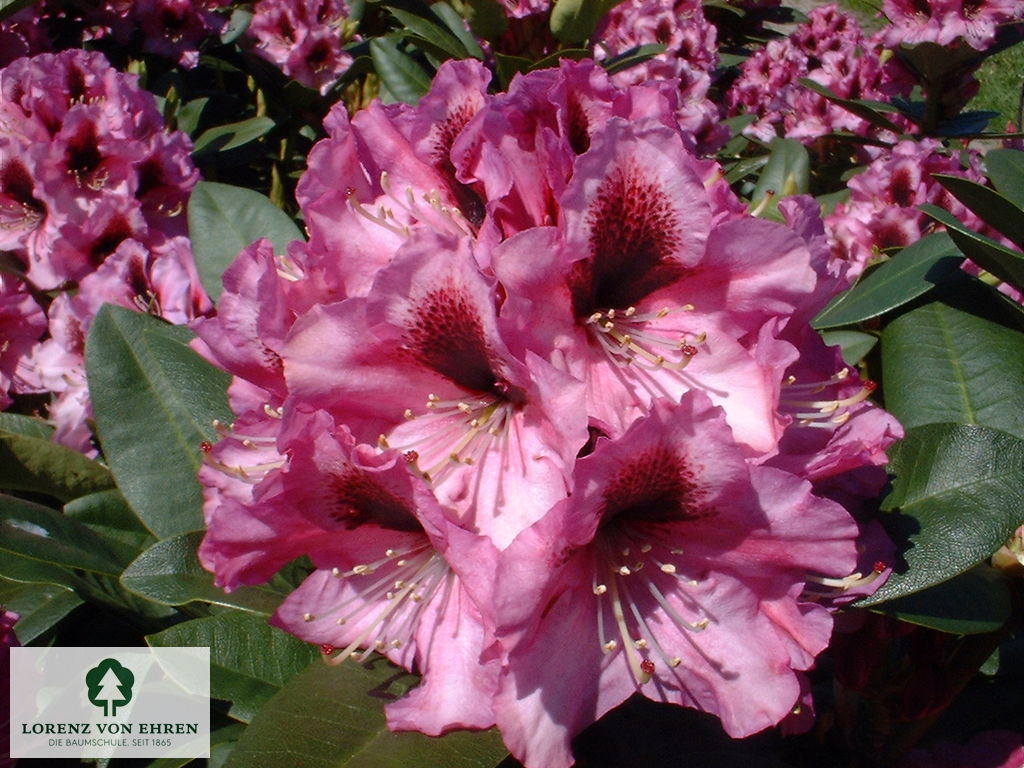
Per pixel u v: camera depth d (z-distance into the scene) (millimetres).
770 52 1196
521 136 324
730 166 869
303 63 808
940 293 464
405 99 706
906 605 359
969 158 669
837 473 329
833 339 484
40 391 542
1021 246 448
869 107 896
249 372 347
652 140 304
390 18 957
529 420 315
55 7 753
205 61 882
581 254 304
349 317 310
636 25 1059
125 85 568
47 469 459
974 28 844
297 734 319
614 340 324
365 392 316
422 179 350
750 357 315
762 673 307
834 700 439
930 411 436
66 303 523
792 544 302
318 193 336
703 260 315
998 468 366
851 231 640
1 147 546
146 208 578
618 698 307
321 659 349
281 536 315
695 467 299
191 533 370
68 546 394
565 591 304
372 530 325
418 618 326
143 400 426
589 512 293
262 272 334
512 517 304
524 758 294
